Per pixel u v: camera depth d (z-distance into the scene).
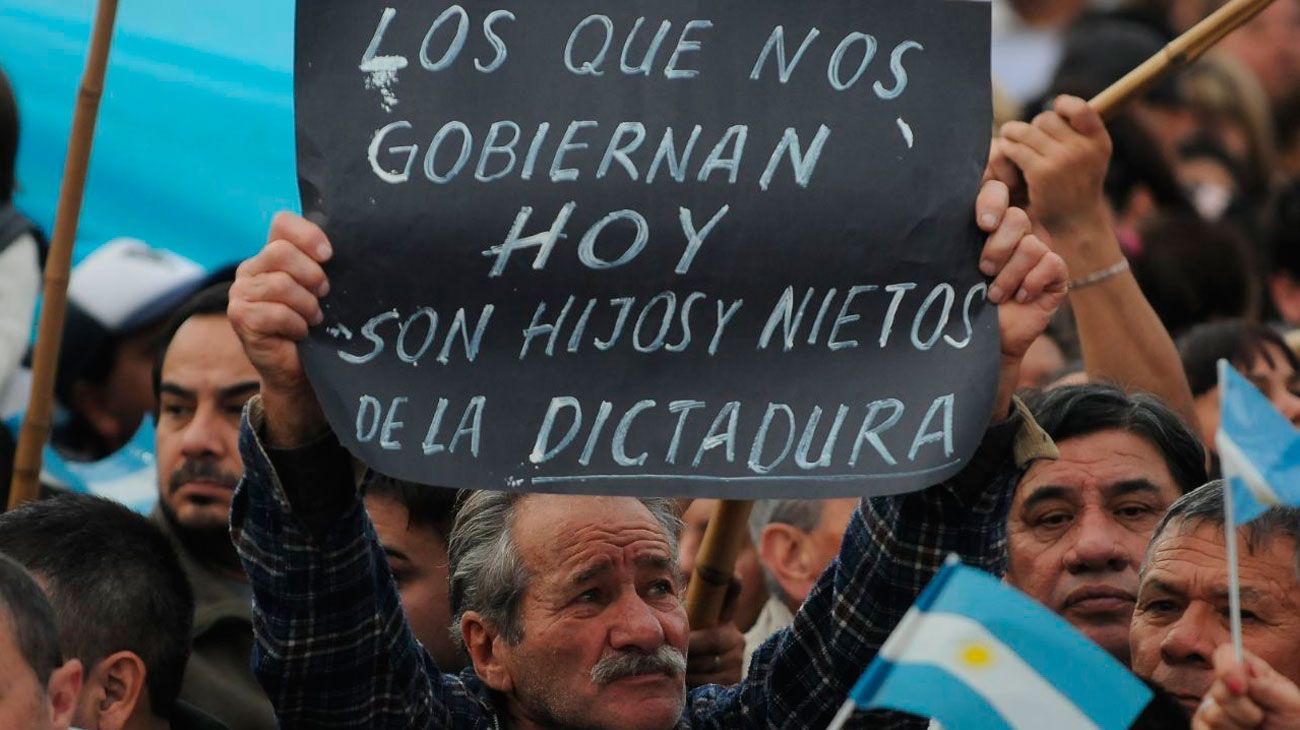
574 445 5.25
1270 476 4.94
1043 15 11.65
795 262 5.35
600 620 5.64
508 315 5.29
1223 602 5.79
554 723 5.67
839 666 5.67
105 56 6.68
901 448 5.27
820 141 5.38
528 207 5.31
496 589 5.73
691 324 5.31
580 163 5.33
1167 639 5.84
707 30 5.39
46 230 9.16
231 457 7.27
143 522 6.29
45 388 6.80
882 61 5.42
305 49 5.33
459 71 5.34
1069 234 7.07
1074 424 6.77
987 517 5.52
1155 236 9.78
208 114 9.18
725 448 5.26
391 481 6.82
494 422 5.25
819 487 5.25
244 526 5.38
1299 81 11.76
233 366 7.32
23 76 9.18
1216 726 4.91
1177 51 6.49
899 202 5.38
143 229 9.17
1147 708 5.59
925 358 5.33
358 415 5.20
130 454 8.87
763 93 5.39
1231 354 8.48
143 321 8.84
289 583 5.31
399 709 5.48
